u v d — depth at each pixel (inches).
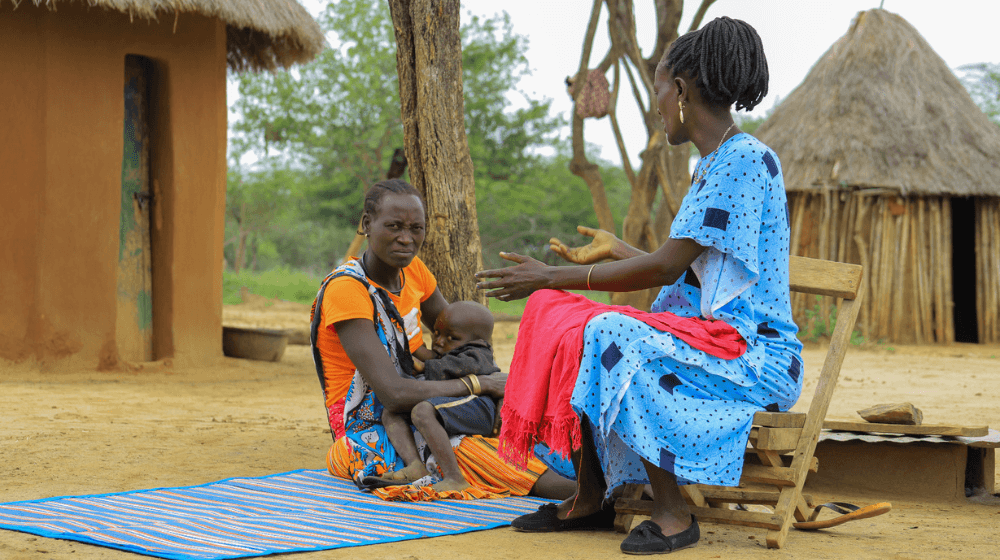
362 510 125.1
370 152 1112.2
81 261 331.0
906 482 152.4
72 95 329.4
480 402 145.3
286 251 2353.6
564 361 105.0
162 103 356.2
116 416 232.5
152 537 105.2
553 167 1467.8
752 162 106.6
